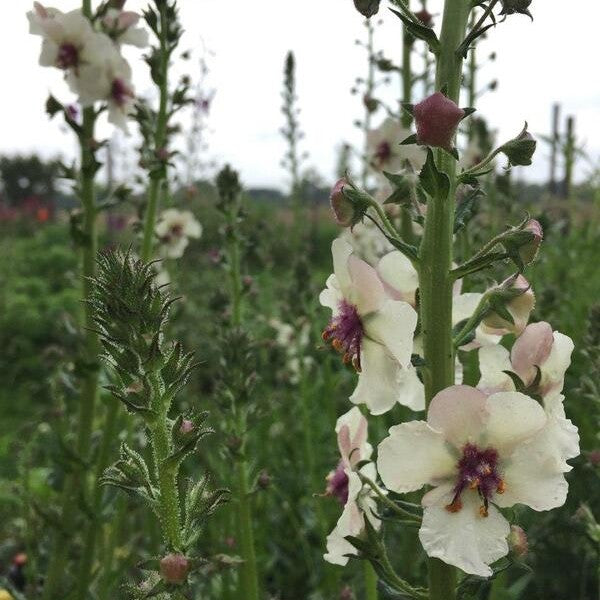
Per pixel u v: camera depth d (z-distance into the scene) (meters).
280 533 0.32
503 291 0.13
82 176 0.25
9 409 0.58
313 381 0.34
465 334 0.13
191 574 0.11
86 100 0.25
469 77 0.31
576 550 0.24
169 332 0.36
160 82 0.26
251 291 0.30
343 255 0.13
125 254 0.12
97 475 0.24
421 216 0.13
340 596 0.21
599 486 0.24
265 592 0.28
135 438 0.28
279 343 0.37
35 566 0.29
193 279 0.51
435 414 0.12
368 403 0.13
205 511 0.12
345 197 0.13
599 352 0.19
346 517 0.14
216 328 0.29
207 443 0.32
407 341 0.12
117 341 0.11
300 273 0.31
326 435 0.34
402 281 0.15
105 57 0.25
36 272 1.08
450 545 0.11
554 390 0.13
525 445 0.12
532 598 0.25
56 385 0.31
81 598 0.24
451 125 0.12
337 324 0.13
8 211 1.74
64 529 0.25
